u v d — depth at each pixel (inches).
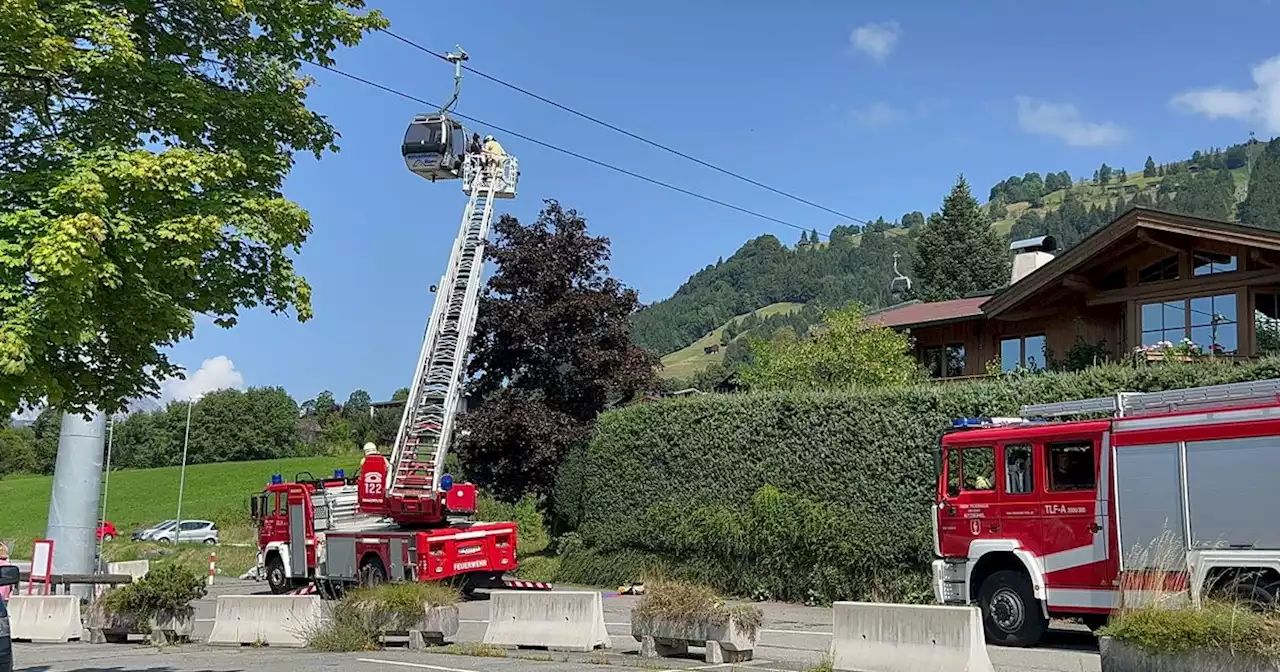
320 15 443.5
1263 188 7175.2
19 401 370.6
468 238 1002.1
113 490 2906.0
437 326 965.8
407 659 537.3
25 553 2036.2
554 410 1213.7
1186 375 690.8
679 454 973.8
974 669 402.3
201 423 4136.3
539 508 1293.1
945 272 2783.0
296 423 4303.6
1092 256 1008.9
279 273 419.5
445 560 888.3
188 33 422.0
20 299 339.6
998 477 570.6
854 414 834.2
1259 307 936.9
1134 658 328.5
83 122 374.6
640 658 518.9
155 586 676.7
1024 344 1189.1
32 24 340.8
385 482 920.3
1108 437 528.1
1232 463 482.0
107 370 398.3
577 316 1221.7
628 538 1012.5
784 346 1228.5
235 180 414.0
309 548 965.2
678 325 7751.0
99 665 536.7
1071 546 536.1
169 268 374.3
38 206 350.0
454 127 913.5
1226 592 448.5
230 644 649.0
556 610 573.9
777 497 863.1
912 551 781.3
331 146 455.8
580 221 1261.1
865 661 435.8
